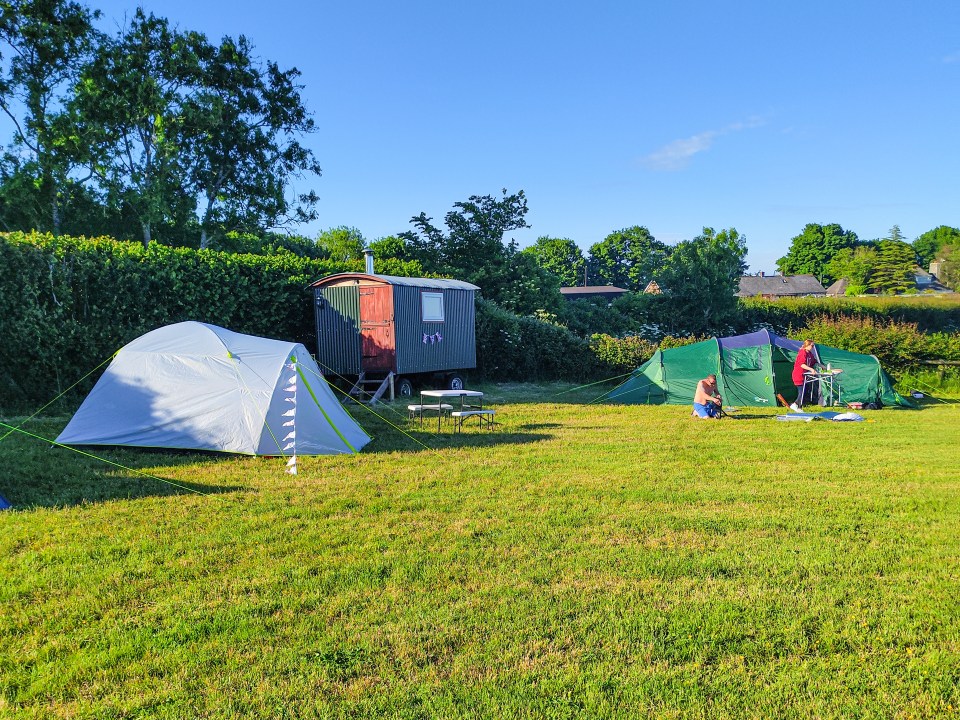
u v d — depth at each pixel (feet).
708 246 112.57
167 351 32.09
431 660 12.12
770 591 14.97
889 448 32.86
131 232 96.99
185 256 47.52
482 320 65.16
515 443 33.88
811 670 11.81
